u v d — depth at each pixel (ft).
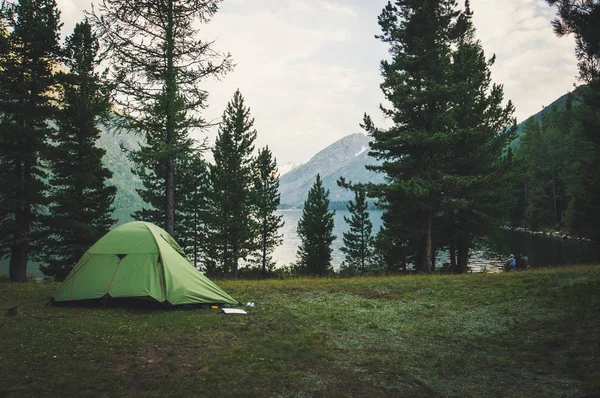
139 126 46.29
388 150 73.41
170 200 48.75
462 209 75.00
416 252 88.43
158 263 33.94
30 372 18.44
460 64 67.82
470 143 73.05
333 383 18.49
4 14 60.39
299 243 347.97
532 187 247.09
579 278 41.88
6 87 60.49
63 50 63.77
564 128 256.11
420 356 22.63
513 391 17.53
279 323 29.14
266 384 18.15
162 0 43.21
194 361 20.93
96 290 32.30
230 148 97.76
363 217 132.77
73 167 74.54
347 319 30.94
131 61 43.57
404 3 70.69
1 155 61.11
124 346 22.95
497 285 42.80
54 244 73.36
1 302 34.06
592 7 24.18
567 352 22.09
